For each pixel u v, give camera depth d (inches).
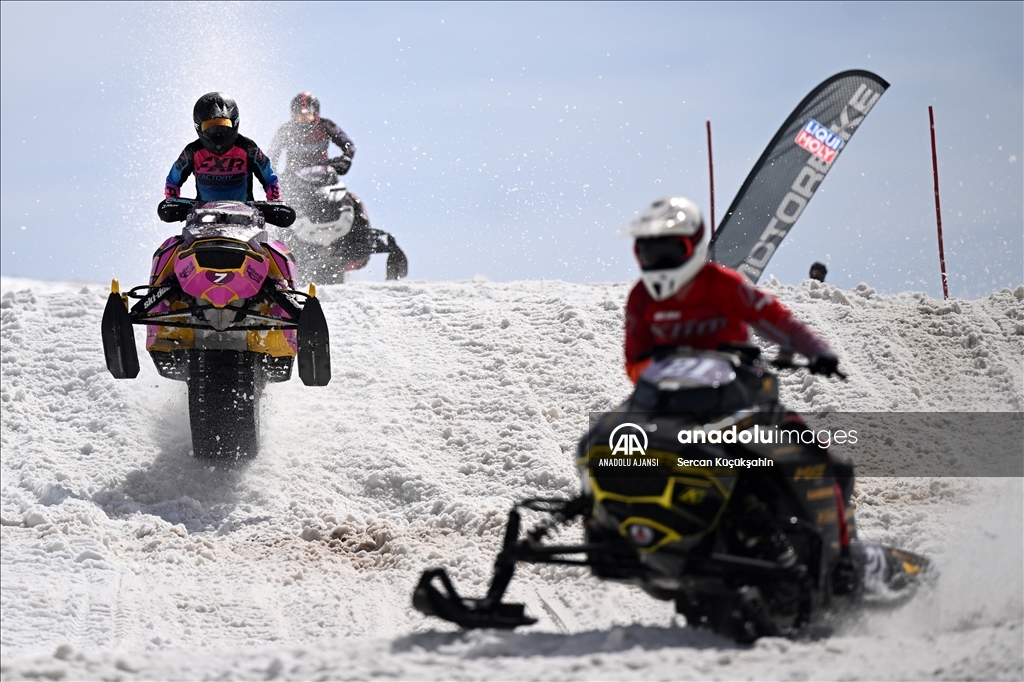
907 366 1569.9
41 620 932.0
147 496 1322.6
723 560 665.6
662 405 689.6
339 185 2327.8
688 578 682.2
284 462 1403.8
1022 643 613.3
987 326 1676.9
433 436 1465.3
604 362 1620.3
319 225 2301.9
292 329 1314.0
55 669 652.7
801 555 720.3
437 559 1117.1
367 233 2400.3
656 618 912.9
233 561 1141.7
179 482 1348.4
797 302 1790.1
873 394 1489.9
